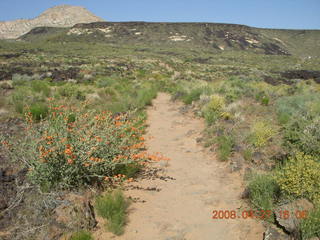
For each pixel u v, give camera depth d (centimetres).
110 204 416
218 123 837
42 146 441
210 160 627
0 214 363
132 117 912
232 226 397
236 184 515
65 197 406
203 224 403
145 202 458
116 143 523
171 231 388
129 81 2116
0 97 1021
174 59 6494
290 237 348
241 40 11906
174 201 463
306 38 13162
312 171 398
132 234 379
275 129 751
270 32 13900
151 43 10944
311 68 5606
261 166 553
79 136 486
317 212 352
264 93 1332
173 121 978
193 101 1220
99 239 361
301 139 574
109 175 506
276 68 5453
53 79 1967
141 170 576
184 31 12325
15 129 694
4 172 456
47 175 427
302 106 912
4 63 3444
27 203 388
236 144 663
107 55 6631
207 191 495
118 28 12394
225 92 1306
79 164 450
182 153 677
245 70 4225
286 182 414
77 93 1202
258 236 371
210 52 9531
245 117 908
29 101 969
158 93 1702
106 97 1265
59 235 345
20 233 336
